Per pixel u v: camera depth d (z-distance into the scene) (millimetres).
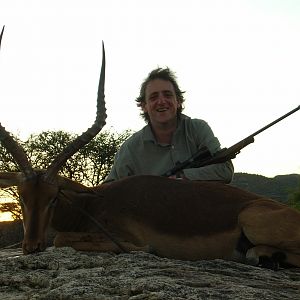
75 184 1448
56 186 1408
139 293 943
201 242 1408
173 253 1429
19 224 3701
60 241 1408
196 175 1676
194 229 1417
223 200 1452
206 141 1750
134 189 1505
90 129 1461
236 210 1428
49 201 1387
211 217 1425
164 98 1787
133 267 1131
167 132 1811
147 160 1813
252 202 1440
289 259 1381
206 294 916
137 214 1456
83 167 6035
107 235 1382
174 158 1780
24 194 1380
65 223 1486
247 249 1415
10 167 5004
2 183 1420
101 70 1526
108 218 1469
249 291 957
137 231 1440
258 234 1376
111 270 1090
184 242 1416
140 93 1894
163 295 895
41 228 1342
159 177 1527
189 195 1466
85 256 1227
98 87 1511
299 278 1209
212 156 1709
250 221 1385
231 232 1407
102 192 1522
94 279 1019
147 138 1811
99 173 6102
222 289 962
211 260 1331
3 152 4961
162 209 1449
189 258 1425
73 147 1439
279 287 1057
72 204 1421
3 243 3631
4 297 1003
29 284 1080
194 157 1708
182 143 1794
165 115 1783
